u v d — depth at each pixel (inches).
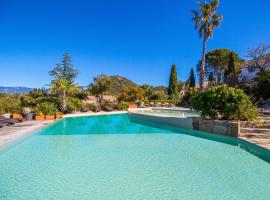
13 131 458.9
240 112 469.4
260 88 934.4
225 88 489.7
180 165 278.8
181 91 2004.2
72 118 828.6
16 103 826.8
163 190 208.5
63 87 919.7
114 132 528.7
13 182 226.4
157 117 669.3
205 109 500.7
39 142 412.2
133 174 248.8
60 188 211.8
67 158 309.0
